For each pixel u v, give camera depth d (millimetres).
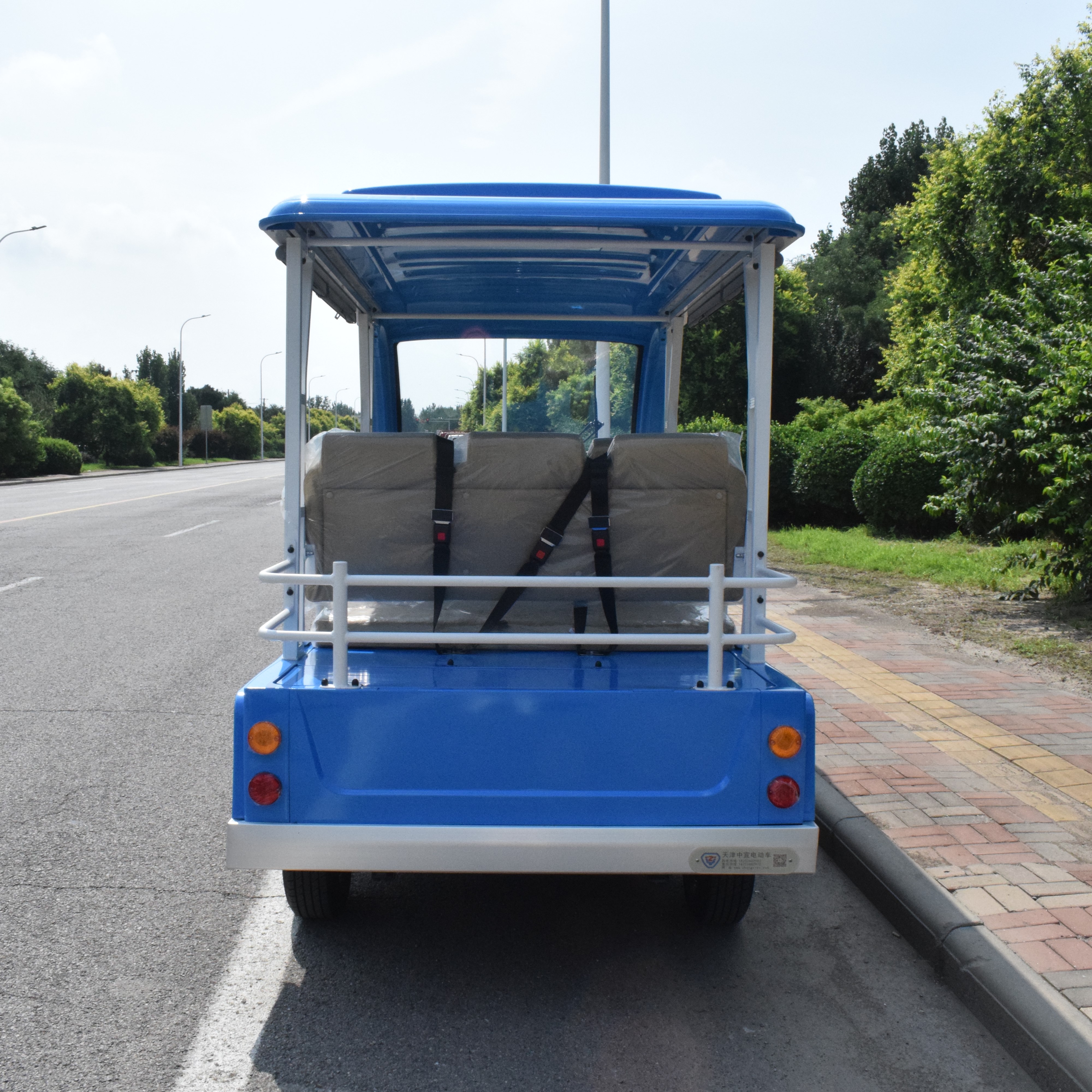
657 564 3482
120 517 20750
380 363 5734
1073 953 3293
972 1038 3096
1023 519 8539
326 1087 2775
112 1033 3029
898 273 36312
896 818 4484
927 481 14539
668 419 5621
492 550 3445
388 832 3029
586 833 3029
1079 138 18266
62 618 9633
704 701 3059
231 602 10523
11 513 21203
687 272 4480
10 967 3416
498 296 5168
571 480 3416
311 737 3041
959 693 6574
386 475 3396
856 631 8539
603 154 14000
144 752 5711
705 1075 2861
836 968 3525
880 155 51750
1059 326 9219
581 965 3523
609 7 13875
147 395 62500
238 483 37562
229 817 4793
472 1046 2994
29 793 5059
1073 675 7008
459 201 3215
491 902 4059
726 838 3047
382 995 3287
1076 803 4664
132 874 4180
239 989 3305
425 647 3482
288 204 3209
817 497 16656
